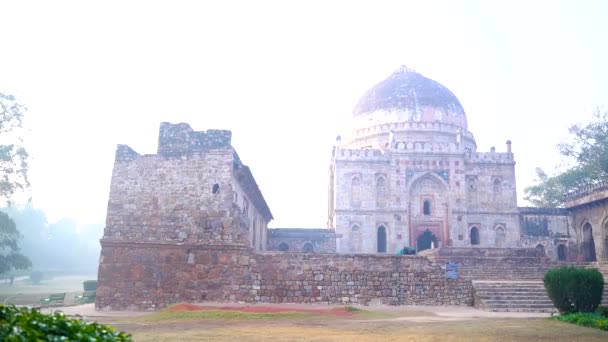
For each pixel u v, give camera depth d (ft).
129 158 88.07
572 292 61.52
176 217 85.35
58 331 18.06
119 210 85.71
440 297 84.74
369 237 155.22
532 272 91.20
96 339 18.10
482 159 161.89
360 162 160.35
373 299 83.87
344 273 84.48
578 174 176.86
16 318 17.99
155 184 86.79
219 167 87.15
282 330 49.08
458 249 96.48
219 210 85.46
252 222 121.80
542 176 205.57
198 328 51.11
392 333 46.65
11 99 126.11
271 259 84.02
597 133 158.81
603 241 133.39
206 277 82.94
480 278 88.58
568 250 160.45
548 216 165.07
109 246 83.87
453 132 176.86
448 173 158.51
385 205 158.40
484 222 157.89
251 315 63.16
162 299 81.97
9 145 126.31
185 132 89.10
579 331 48.44
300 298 82.99
